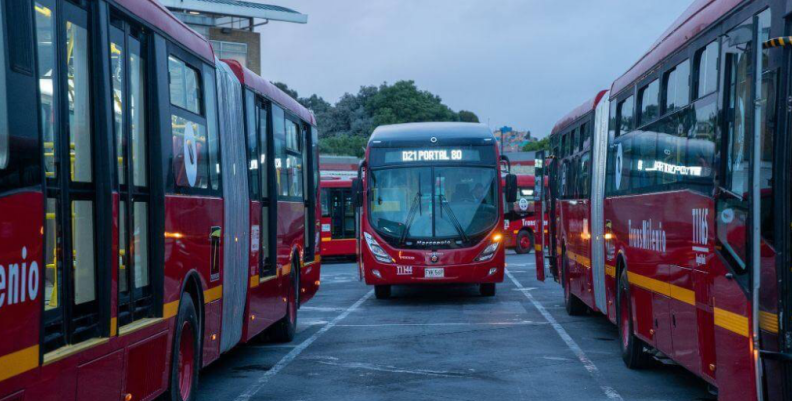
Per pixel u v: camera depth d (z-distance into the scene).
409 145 20.14
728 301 6.38
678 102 8.48
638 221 10.20
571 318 16.41
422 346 12.95
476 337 13.88
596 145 13.56
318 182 16.55
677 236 8.27
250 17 48.03
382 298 21.09
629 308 10.72
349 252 37.94
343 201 38.06
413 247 19.69
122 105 6.30
